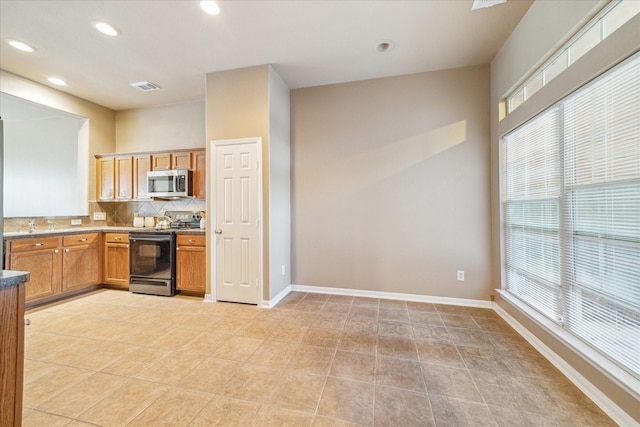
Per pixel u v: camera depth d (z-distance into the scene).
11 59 3.06
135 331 2.59
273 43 2.79
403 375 1.91
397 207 3.48
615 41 1.47
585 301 1.79
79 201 4.31
